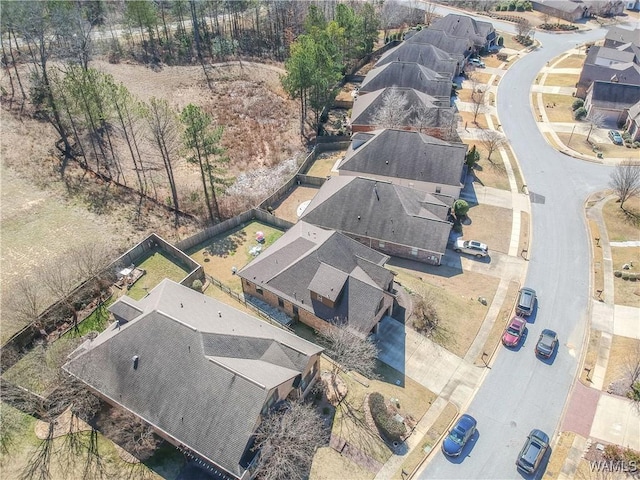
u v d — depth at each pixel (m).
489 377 39.66
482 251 51.41
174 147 64.69
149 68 88.44
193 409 32.19
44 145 63.09
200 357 33.44
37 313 42.97
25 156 60.50
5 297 44.28
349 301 41.31
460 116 78.88
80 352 36.91
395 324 43.84
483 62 101.00
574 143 72.62
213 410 31.80
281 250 46.69
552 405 37.50
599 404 37.31
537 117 79.88
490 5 131.00
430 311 44.22
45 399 35.62
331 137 72.56
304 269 43.75
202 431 31.47
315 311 42.03
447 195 58.50
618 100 77.12
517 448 34.81
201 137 54.19
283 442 31.14
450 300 46.41
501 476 33.22
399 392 38.25
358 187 53.59
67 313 43.91
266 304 45.88
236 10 101.38
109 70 85.00
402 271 50.09
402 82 80.94
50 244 50.34
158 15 103.56
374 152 61.75
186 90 84.19
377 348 41.56
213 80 87.88
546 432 35.72
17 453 33.78
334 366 40.34
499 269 50.38
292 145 72.75
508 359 41.09
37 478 32.44
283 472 30.95
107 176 61.22
